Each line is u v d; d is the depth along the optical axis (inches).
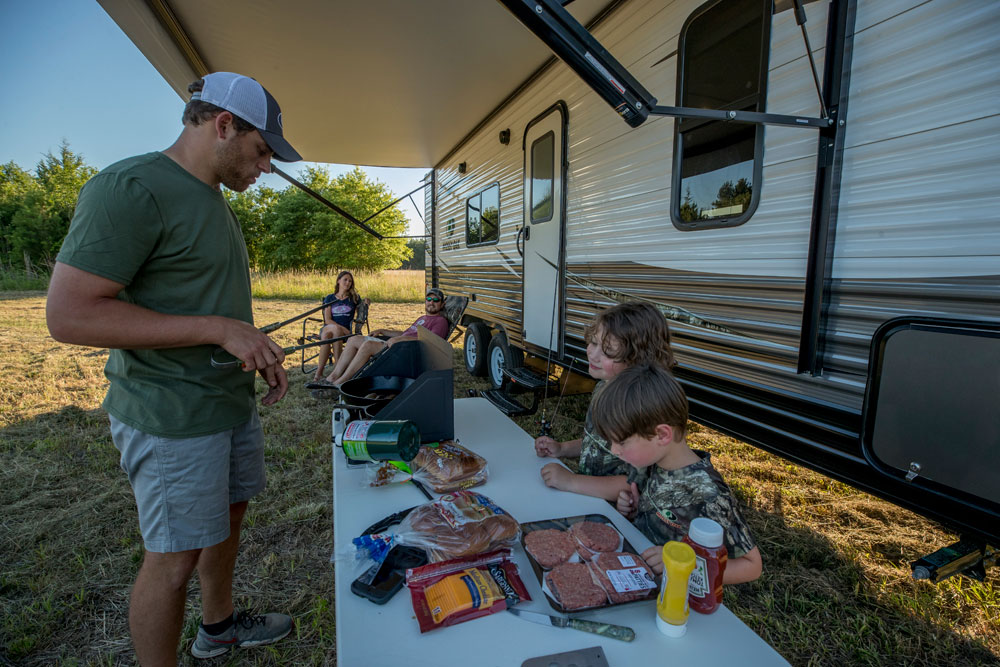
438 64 159.8
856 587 84.2
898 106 60.1
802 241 73.0
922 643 73.6
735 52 83.5
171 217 50.4
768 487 118.3
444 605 34.1
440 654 31.1
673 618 32.7
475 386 213.9
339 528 44.9
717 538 35.3
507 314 191.3
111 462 140.6
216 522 55.5
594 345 62.6
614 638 32.6
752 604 82.7
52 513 114.6
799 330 73.6
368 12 129.4
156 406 51.5
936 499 56.2
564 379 147.1
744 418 84.3
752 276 81.7
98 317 46.1
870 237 63.8
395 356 80.4
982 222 53.1
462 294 254.7
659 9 101.2
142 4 121.2
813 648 73.7
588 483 53.2
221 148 52.9
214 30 141.5
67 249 46.1
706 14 89.4
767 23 76.7
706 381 93.0
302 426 166.4
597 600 34.9
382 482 53.0
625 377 43.4
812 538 97.9
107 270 46.2
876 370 58.5
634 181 112.0
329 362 231.0
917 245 58.8
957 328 50.4
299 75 173.3
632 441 42.8
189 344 50.6
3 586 89.9
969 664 70.0
